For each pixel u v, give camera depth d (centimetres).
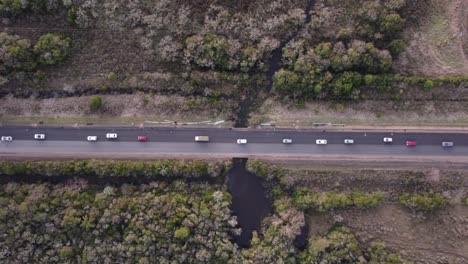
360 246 14700
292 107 14888
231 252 14412
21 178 14688
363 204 14438
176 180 14738
